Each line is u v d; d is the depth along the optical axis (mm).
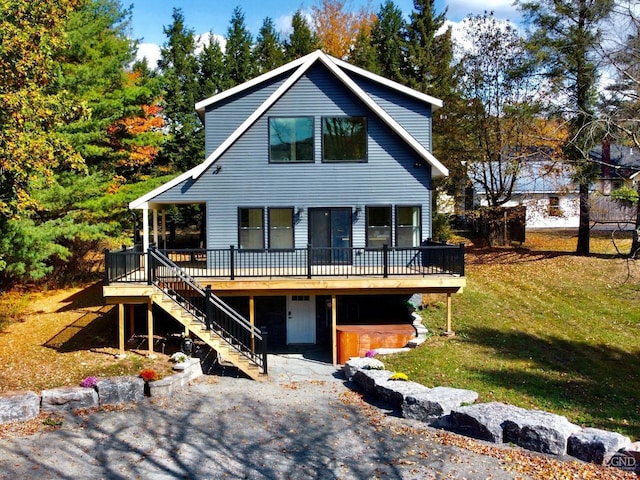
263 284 14852
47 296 20531
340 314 17688
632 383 12523
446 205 31781
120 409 10656
